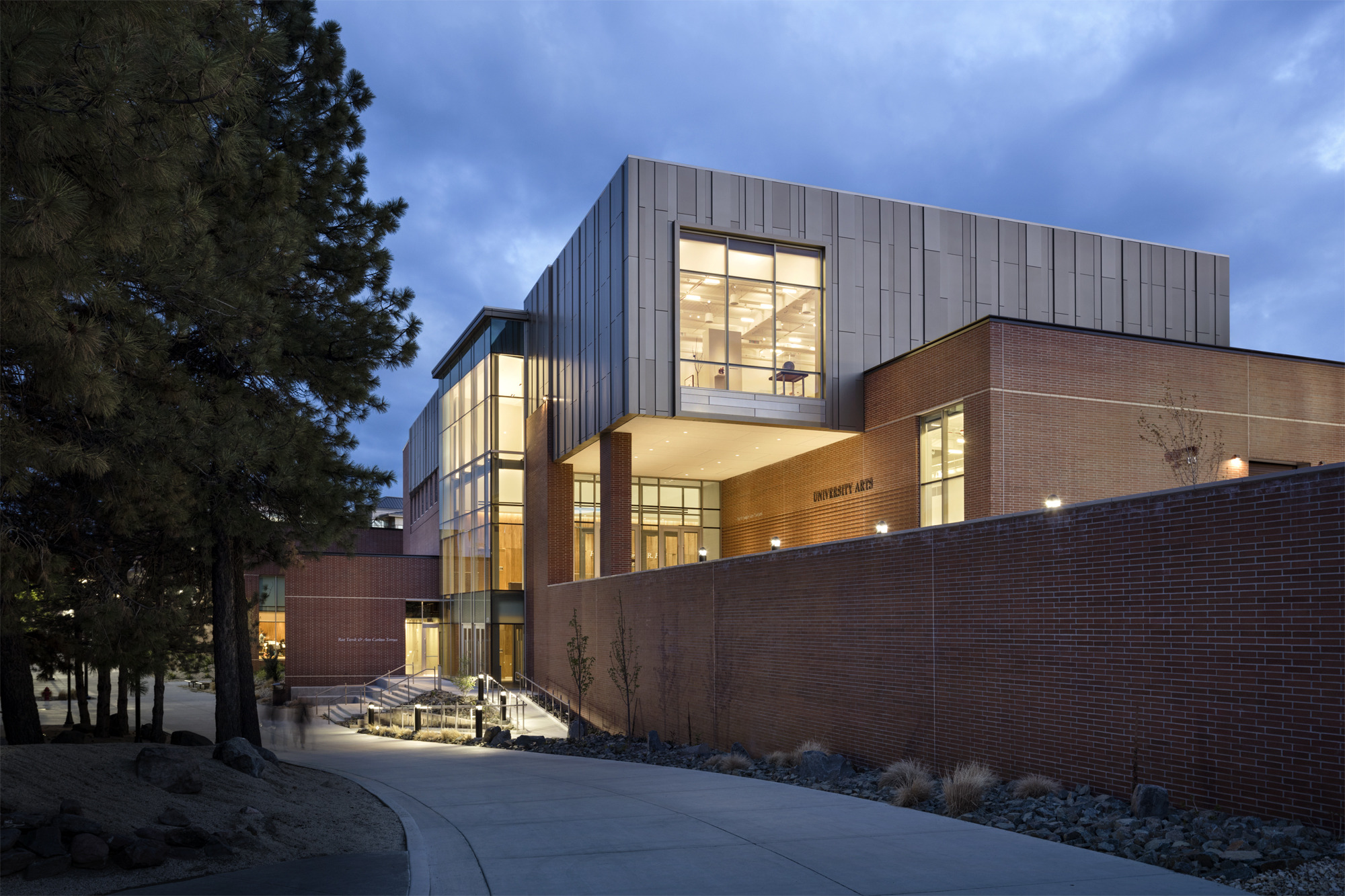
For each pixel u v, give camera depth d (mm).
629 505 28547
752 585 19250
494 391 38219
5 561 9078
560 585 32219
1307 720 8617
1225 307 31016
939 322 28203
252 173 13852
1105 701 10898
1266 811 8930
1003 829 9938
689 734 21750
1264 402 23312
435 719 29000
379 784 14828
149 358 10359
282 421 14570
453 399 44438
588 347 29609
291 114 16922
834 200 27781
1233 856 7809
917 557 14336
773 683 18297
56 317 6586
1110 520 11000
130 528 12031
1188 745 9820
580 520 37219
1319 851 7762
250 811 10320
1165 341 22750
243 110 8750
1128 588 10688
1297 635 8773
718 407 26156
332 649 41438
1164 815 9539
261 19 10039
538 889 7680
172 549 16016
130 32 6164
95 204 6559
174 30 6750
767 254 27297
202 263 10508
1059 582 11680
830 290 27359
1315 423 23688
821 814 11148
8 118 5672
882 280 27875
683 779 15180
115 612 12562
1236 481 9469
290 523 16469
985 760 12727
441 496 45656
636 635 25094
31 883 7258
